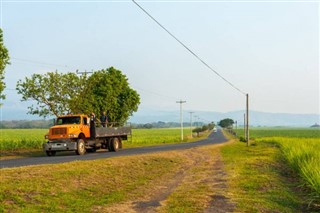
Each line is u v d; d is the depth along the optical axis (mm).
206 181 18438
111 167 19578
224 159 30188
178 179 19688
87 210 12133
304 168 17562
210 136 124875
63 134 30453
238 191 15625
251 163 25969
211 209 12547
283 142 47156
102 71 49656
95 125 33344
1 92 29062
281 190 16047
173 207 12836
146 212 12234
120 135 38031
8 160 25688
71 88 41344
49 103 40000
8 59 29062
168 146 50031
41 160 24750
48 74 40031
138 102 55062
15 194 12734
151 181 18641
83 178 16406
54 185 14570
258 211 12383
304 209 13617
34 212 11461
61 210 11945
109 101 49219
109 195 14680
